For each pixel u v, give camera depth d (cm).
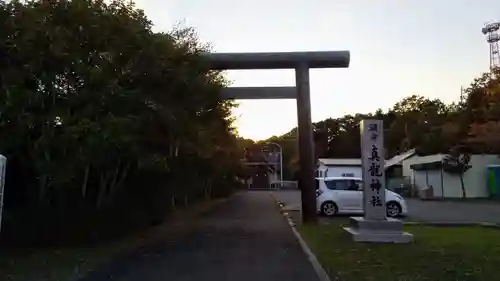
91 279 914
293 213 2533
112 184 1509
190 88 1422
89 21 1165
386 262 1032
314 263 1066
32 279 897
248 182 7931
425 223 1908
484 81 4041
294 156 7656
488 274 901
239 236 1600
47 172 1145
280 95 1927
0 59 1113
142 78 1291
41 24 1101
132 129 1148
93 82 1143
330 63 1902
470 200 3706
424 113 6041
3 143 1123
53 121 1116
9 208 1252
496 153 4112
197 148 1817
